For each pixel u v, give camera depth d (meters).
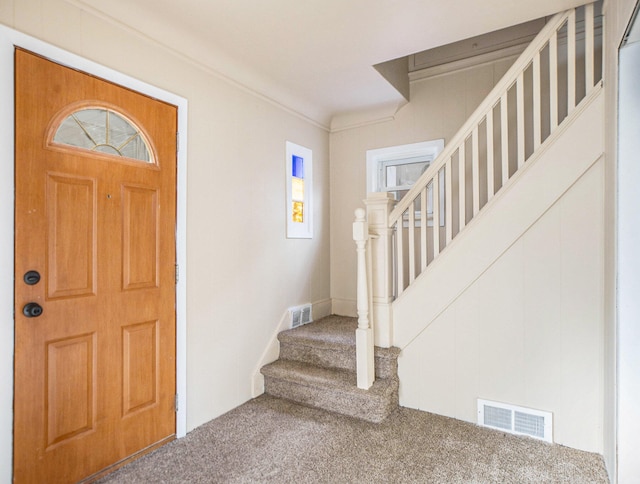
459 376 2.41
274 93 2.97
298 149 3.32
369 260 2.55
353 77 2.83
